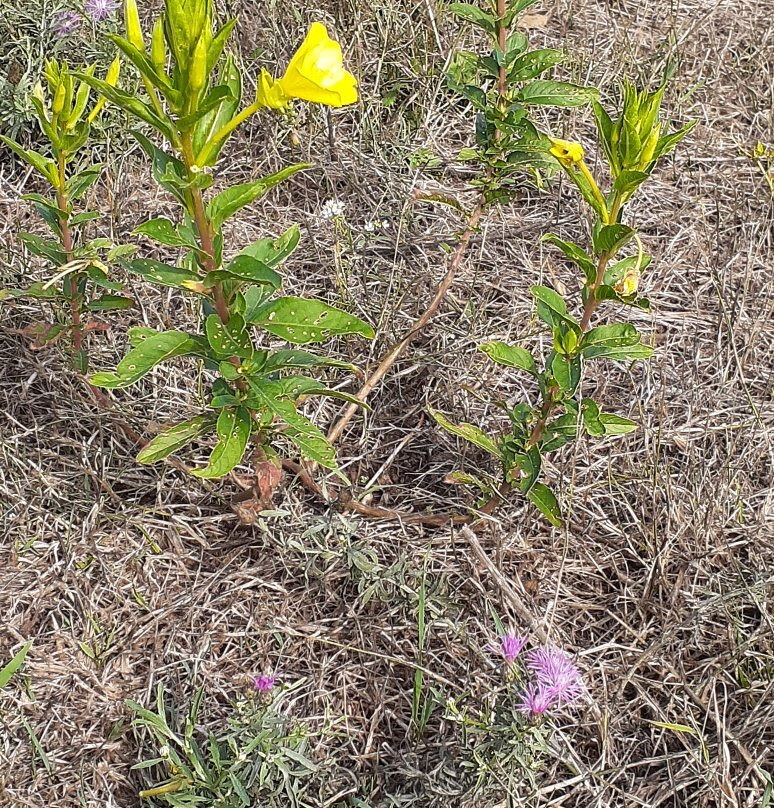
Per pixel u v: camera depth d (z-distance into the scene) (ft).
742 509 1.92
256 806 1.36
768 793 1.43
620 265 1.55
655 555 1.82
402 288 2.35
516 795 1.42
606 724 1.54
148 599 1.73
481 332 2.25
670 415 2.12
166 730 1.36
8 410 1.98
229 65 1.30
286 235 1.53
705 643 1.72
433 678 1.60
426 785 1.44
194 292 1.36
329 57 1.14
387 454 2.04
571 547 1.87
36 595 1.72
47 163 1.63
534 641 1.66
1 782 1.46
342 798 1.49
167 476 1.92
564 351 1.58
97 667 1.63
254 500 1.73
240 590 1.74
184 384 2.08
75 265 1.64
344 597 1.75
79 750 1.51
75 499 1.86
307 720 1.57
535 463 1.64
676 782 1.52
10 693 1.58
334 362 1.52
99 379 1.38
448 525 1.87
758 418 2.02
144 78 1.15
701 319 2.37
